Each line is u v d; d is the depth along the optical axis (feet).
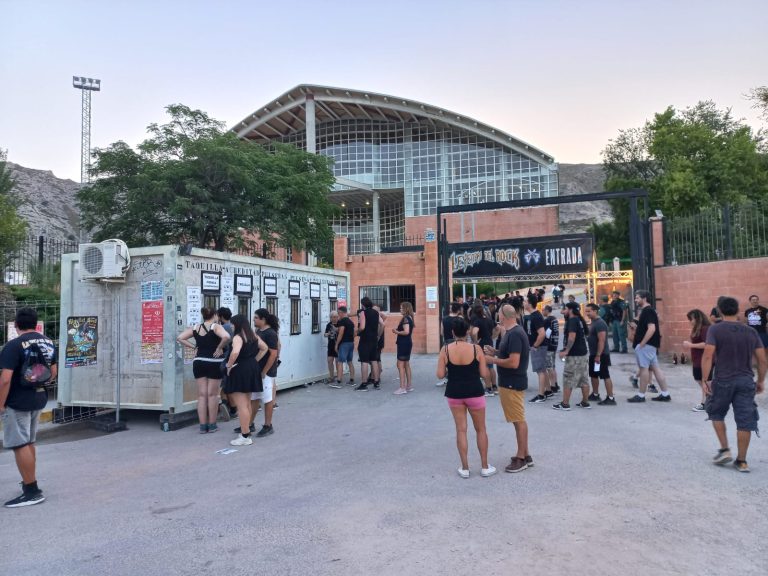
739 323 18.65
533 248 58.65
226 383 23.45
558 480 17.38
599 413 27.78
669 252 51.39
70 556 12.71
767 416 26.48
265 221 71.87
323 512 15.10
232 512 15.30
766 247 44.04
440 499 15.89
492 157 172.86
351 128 184.96
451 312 37.04
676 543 12.63
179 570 11.88
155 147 67.77
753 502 15.17
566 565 11.60
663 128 105.70
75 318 27.40
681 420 25.88
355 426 26.37
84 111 203.31
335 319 40.68
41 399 16.94
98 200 68.08
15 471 20.74
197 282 29.17
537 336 30.42
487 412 28.63
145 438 25.23
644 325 30.17
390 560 12.07
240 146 75.51
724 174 96.07
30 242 53.06
